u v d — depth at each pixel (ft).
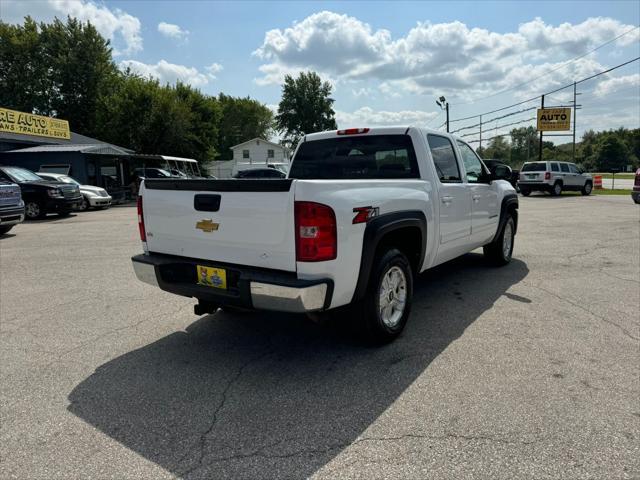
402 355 11.73
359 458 7.61
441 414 8.87
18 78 138.92
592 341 12.37
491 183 19.29
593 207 53.67
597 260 22.90
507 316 14.57
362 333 11.95
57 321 14.92
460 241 16.53
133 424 8.80
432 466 7.34
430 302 16.21
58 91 143.84
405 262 12.68
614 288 17.67
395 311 12.73
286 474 7.26
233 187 10.39
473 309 15.35
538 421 8.54
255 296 10.00
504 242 21.58
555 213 46.62
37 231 38.17
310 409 9.21
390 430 8.38
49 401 9.73
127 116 110.73
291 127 252.21
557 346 12.07
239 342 12.93
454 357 11.51
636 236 30.42
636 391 9.61
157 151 114.62
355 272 10.54
